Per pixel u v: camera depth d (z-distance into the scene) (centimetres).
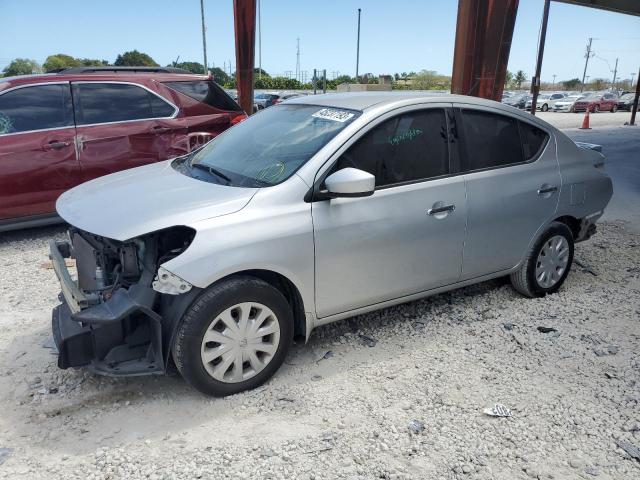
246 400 325
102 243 341
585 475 270
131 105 670
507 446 289
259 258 313
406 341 400
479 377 352
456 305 462
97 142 643
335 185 323
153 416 311
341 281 353
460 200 396
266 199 325
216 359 318
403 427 302
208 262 299
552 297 479
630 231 705
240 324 318
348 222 346
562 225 471
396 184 371
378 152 365
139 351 318
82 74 651
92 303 314
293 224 326
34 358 369
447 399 328
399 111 377
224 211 315
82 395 329
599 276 538
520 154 439
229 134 434
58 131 623
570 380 350
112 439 291
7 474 263
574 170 470
